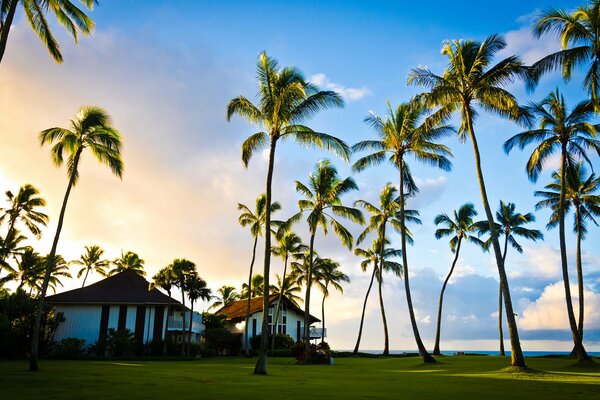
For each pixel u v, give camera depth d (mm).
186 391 11805
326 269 51156
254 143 22688
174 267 39438
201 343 51406
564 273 25922
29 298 36000
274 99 21547
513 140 27578
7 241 45625
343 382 15508
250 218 42719
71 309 39094
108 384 13469
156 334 40281
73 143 22781
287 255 47438
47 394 10852
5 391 11445
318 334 56125
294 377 17766
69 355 34938
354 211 32938
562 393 12047
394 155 30578
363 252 52844
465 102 22922
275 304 55281
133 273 45375
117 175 24422
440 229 45969
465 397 11188
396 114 28969
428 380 16469
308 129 22781
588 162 26906
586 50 20391
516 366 19547
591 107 25578
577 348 24688
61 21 18891
